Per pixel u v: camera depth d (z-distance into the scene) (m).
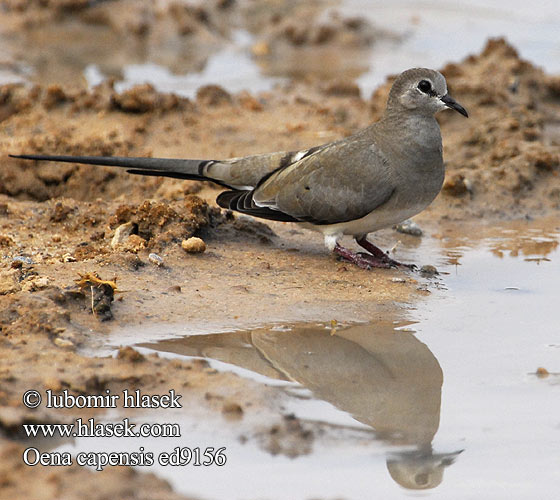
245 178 13.67
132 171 13.78
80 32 26.61
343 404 9.50
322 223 13.12
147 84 18.86
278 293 12.16
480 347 10.88
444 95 12.67
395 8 28.44
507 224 15.67
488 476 8.34
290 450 8.65
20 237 13.59
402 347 10.84
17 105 18.69
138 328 10.91
